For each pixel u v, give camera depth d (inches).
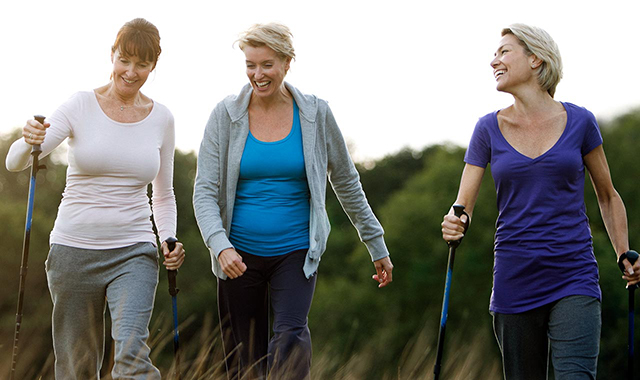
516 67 245.0
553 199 237.8
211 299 1433.3
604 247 1344.7
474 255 1551.4
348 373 351.3
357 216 285.1
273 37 249.1
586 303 231.5
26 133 240.8
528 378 244.2
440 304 1603.1
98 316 254.8
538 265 235.8
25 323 1015.0
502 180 243.3
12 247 1202.0
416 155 2691.9
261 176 259.3
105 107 253.1
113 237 247.9
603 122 1675.7
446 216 243.8
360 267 1769.2
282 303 254.8
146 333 244.7
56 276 247.3
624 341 1221.7
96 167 246.7
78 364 250.4
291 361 246.8
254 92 261.4
